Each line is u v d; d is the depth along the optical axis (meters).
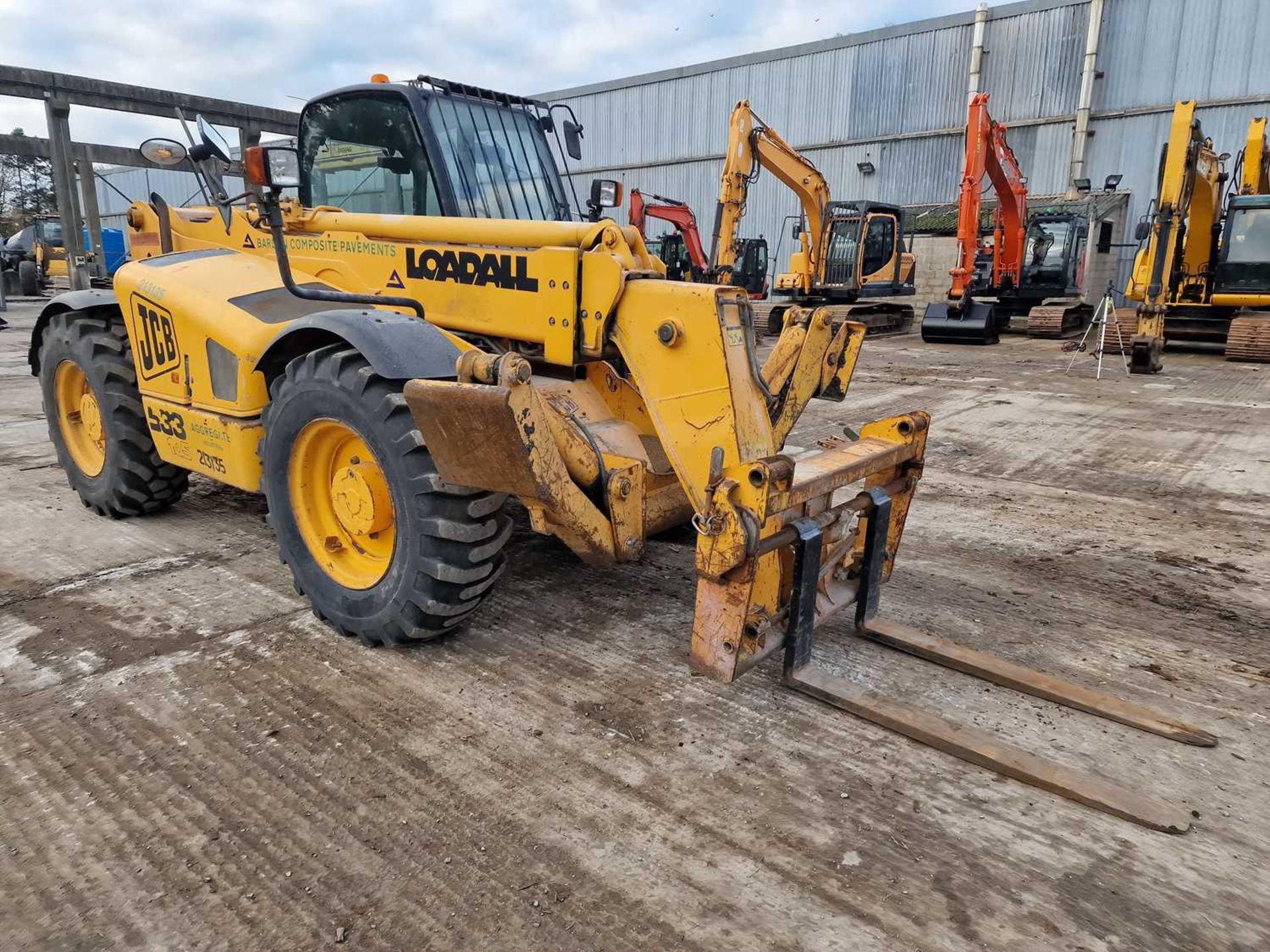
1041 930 1.89
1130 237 20.95
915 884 2.02
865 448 3.12
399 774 2.39
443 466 2.71
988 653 3.22
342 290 3.71
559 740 2.56
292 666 2.97
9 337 13.27
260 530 4.40
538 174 4.28
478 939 1.83
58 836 2.13
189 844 2.11
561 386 3.26
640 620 3.39
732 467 2.53
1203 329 13.10
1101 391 9.59
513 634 3.25
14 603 3.46
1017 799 2.34
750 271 19.16
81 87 17.66
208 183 4.38
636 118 27.52
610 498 2.94
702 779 2.39
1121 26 20.27
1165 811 2.26
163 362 3.81
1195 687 3.01
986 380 10.46
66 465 4.66
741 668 2.72
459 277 3.32
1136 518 4.92
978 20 21.56
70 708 2.69
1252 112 19.19
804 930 1.87
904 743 2.59
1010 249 17.28
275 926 1.86
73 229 18.23
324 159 4.15
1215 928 1.91
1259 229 12.38
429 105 3.82
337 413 2.94
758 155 10.31
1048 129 21.50
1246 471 5.98
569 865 2.05
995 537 4.55
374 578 3.10
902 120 23.27
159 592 3.59
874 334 17.48
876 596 3.27
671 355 2.80
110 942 1.82
